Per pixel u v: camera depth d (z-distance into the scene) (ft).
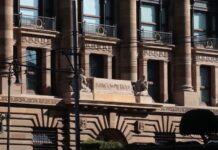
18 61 239.71
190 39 286.05
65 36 255.50
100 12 268.21
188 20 284.41
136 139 266.77
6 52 241.96
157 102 278.26
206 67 292.81
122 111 262.67
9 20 243.19
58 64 254.68
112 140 254.06
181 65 281.95
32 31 249.14
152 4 281.54
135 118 266.57
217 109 288.51
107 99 256.93
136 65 270.46
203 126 225.97
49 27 254.47
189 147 214.07
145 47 274.77
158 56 278.87
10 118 240.32
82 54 259.80
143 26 278.05
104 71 265.34
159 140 274.36
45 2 256.32
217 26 296.51
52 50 254.47
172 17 285.02
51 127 249.34
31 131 245.45
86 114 253.65
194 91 286.46
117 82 261.65
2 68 241.35
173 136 277.44
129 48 269.23
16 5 249.14
